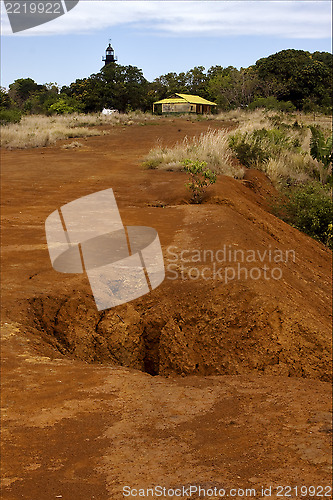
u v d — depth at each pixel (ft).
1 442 12.98
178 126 116.67
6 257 28.60
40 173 59.47
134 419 14.37
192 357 21.12
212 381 17.97
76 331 21.68
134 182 53.36
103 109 186.29
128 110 182.09
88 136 101.96
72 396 15.83
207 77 270.67
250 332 21.26
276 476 11.24
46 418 14.34
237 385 17.53
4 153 78.59
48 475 11.51
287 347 20.95
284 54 222.48
